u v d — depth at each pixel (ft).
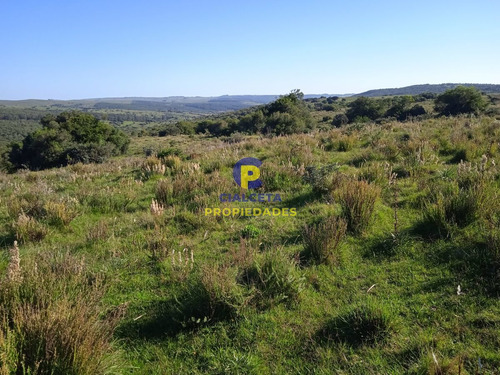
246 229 17.22
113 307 11.61
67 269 12.67
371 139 40.22
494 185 18.70
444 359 8.04
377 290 11.81
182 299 11.85
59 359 7.88
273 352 9.46
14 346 7.77
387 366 8.54
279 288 11.80
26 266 12.08
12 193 29.12
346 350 9.29
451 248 13.48
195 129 246.06
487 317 9.71
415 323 9.97
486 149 27.32
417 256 13.47
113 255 15.33
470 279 11.48
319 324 10.43
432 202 18.21
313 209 19.86
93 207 23.38
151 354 9.64
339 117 171.73
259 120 157.17
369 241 15.17
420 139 34.47
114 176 36.63
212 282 11.12
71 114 172.45
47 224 19.81
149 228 18.67
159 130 269.85
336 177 22.70
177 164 35.12
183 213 20.01
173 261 13.39
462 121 50.24
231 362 9.02
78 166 46.29
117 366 8.82
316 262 13.83
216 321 10.84
